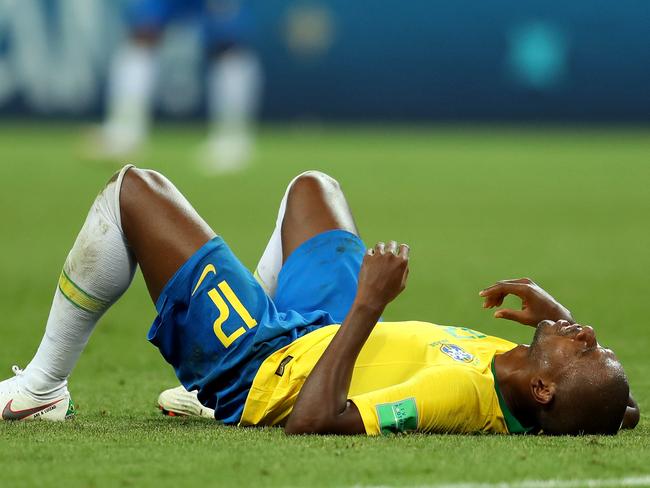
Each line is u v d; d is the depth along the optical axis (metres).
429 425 10.79
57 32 67.56
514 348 11.39
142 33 49.38
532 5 75.19
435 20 75.25
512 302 23.62
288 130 74.38
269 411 11.22
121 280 11.81
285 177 51.09
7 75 68.00
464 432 11.05
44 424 11.71
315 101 75.06
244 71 54.69
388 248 10.92
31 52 67.69
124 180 11.66
